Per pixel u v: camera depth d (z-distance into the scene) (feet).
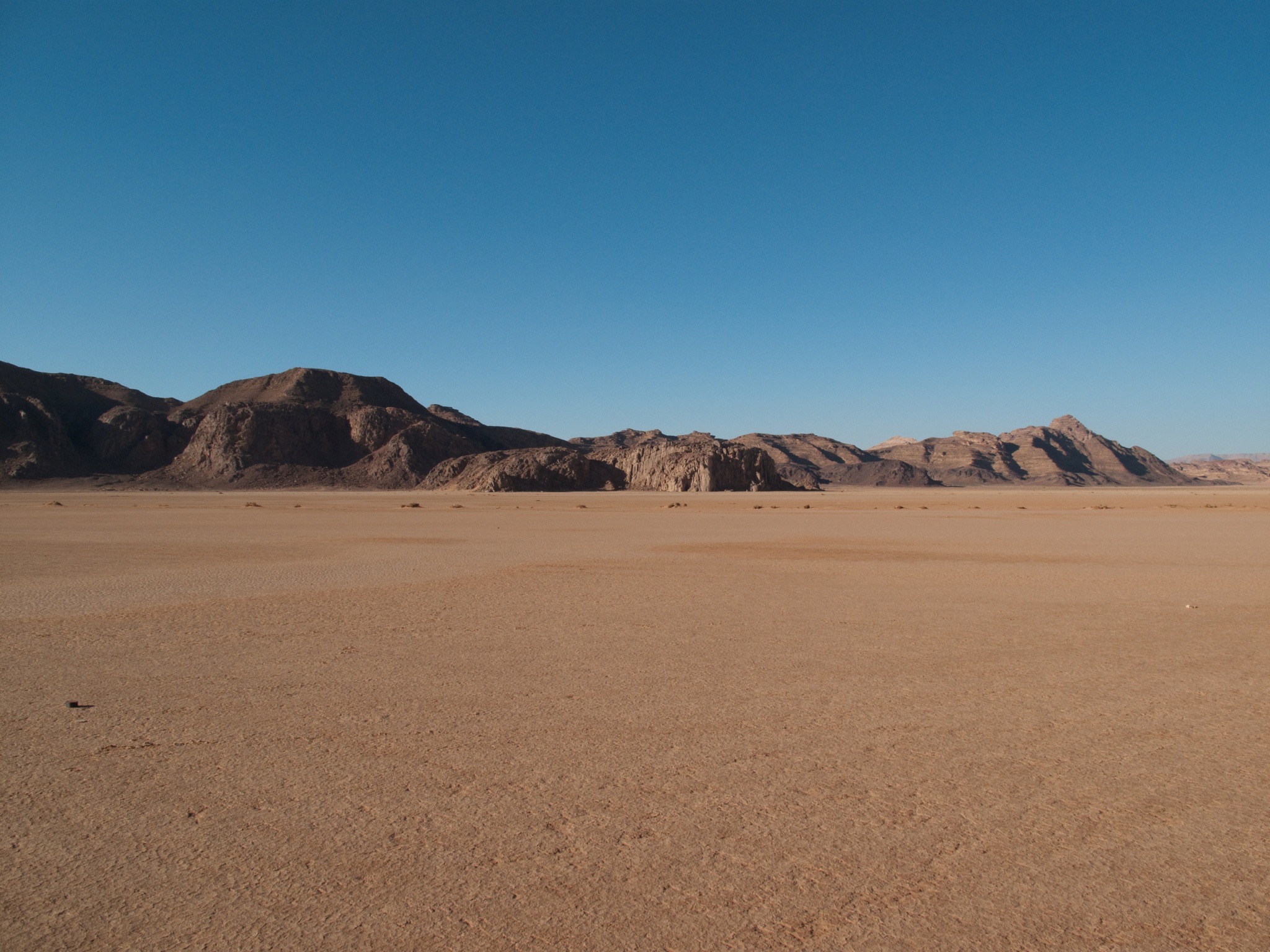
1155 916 14.93
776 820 19.15
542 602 54.49
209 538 120.88
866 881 16.24
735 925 14.61
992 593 58.44
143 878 16.55
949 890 15.90
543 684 31.91
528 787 21.24
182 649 38.99
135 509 244.42
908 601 54.24
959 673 33.58
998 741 24.93
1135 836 18.28
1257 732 25.62
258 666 35.24
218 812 19.72
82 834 18.57
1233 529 139.74
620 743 24.84
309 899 15.61
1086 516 195.31
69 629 44.52
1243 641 40.09
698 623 45.91
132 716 27.81
